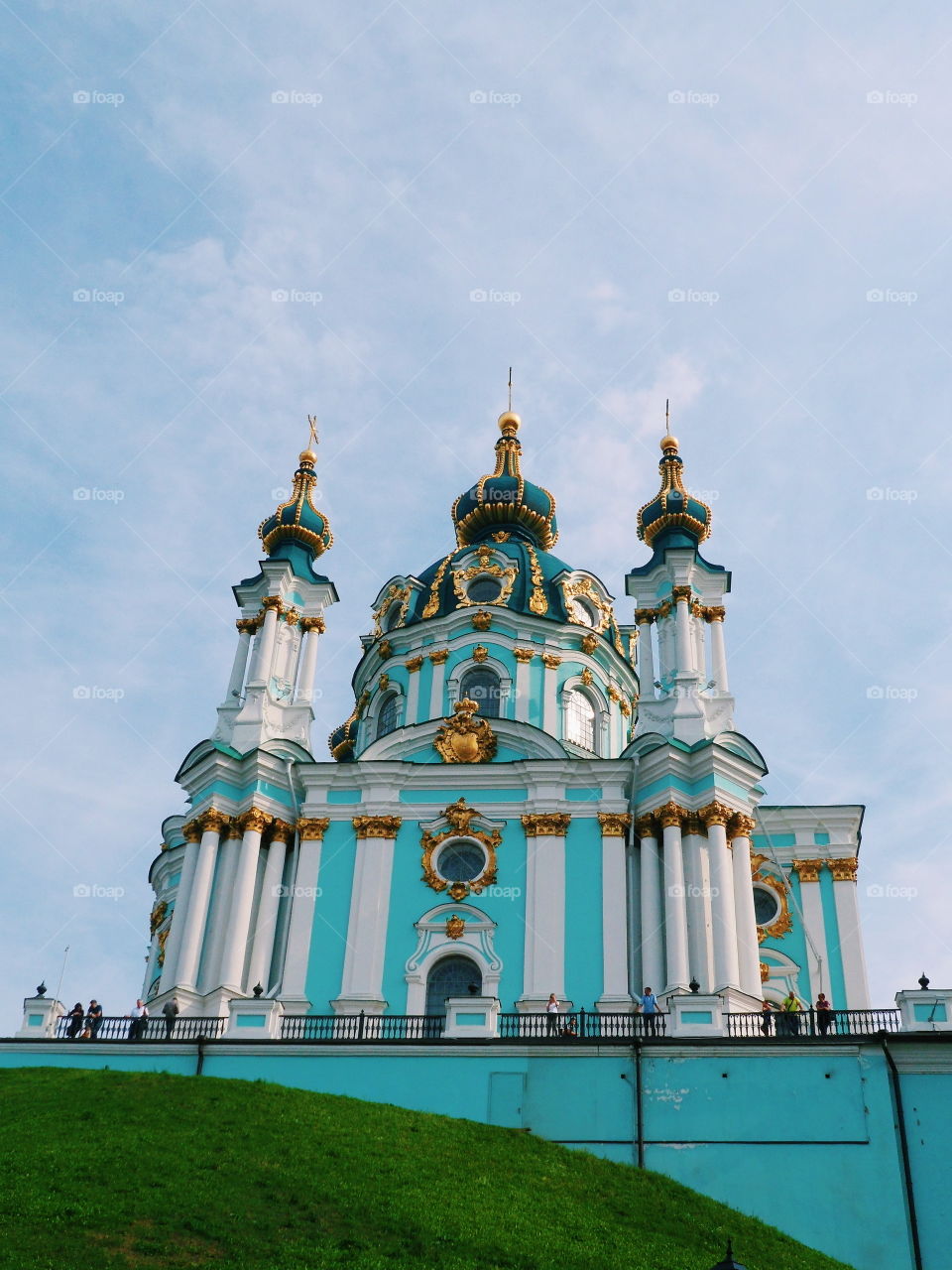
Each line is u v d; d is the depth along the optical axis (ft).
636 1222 91.97
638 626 166.71
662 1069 109.91
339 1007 138.51
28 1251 74.43
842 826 160.97
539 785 150.71
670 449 184.55
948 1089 105.91
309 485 185.98
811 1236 100.99
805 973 152.87
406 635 175.94
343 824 152.05
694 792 148.15
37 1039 119.55
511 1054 112.27
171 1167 87.45
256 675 165.37
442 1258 80.43
